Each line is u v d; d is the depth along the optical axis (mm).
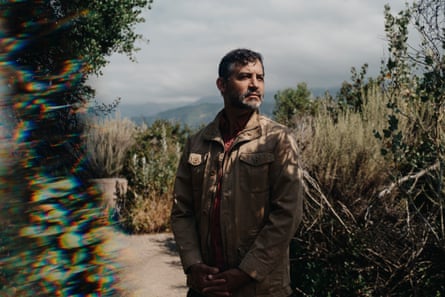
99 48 5156
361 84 5547
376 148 3697
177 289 4273
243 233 1802
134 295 1205
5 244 960
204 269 1817
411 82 3150
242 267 1729
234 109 1910
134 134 10430
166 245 6227
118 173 8906
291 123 5465
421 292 2932
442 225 2758
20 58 1078
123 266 1176
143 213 7156
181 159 2070
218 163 1895
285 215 1759
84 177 1101
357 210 3562
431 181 2998
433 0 2635
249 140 1865
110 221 1148
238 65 1864
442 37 2643
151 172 8070
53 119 1076
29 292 975
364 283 3096
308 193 3516
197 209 1964
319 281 3293
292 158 1836
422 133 3289
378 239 3107
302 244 3639
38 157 1023
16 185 981
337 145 3895
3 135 997
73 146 1095
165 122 11469
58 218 1019
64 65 1143
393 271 3094
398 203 3385
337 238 3383
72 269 1032
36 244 986
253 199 1807
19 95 1040
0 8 1053
